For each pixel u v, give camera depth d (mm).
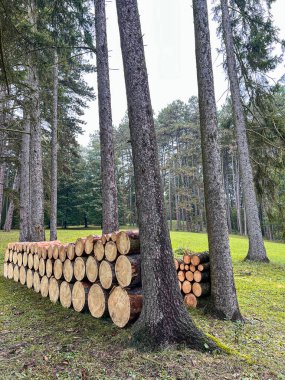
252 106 10922
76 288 4762
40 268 6098
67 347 3297
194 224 33375
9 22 4820
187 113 32656
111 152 6691
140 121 3621
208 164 4680
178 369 2693
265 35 9922
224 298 4395
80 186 31172
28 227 12062
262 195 10984
